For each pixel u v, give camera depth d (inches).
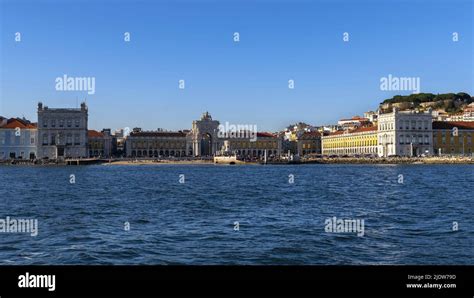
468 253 949.8
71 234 1167.6
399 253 956.0
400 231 1180.5
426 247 1003.9
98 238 1119.0
